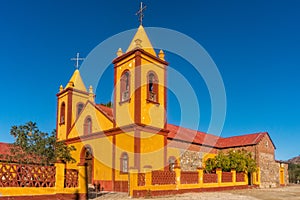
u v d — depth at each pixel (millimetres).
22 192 14352
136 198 19359
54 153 19531
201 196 21094
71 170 16844
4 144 28141
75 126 30656
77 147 29406
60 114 33281
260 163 37906
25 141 18953
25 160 17859
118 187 23938
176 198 19500
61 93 33531
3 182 13938
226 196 21672
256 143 38094
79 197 16672
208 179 26297
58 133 32844
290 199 20938
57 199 15617
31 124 19609
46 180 15508
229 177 29266
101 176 25938
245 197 21406
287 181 44406
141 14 27312
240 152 36344
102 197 19844
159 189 21141
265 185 37719
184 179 23609
